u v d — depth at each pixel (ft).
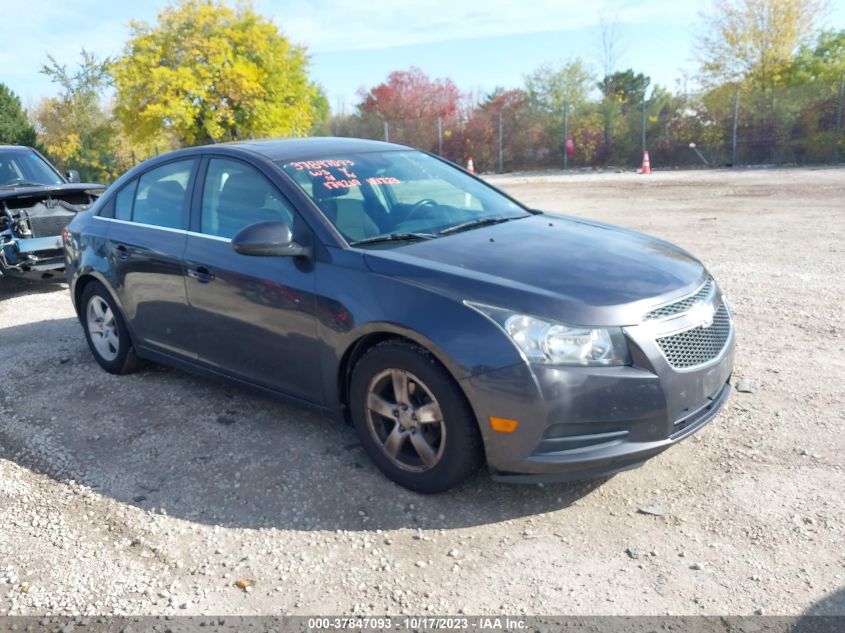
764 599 9.35
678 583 9.73
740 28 105.09
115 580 10.37
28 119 133.59
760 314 21.15
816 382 15.90
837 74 90.12
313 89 107.86
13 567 10.75
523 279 11.34
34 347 21.36
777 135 86.89
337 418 13.09
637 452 10.81
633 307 10.92
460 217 14.60
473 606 9.51
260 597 9.88
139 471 13.44
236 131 102.68
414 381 11.60
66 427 15.53
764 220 39.32
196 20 96.37
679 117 96.22
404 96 142.10
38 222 28.04
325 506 11.95
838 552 10.17
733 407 14.82
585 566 10.19
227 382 15.11
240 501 12.25
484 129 109.29
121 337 17.75
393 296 11.63
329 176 14.26
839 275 25.27
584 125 103.50
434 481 11.72
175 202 15.94
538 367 10.48
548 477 10.84
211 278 14.43
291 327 13.08
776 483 11.95
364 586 10.00
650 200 53.57
